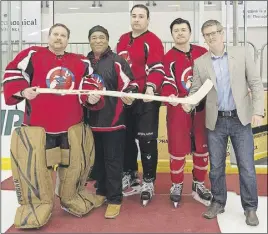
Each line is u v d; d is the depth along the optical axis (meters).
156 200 2.98
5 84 2.31
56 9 4.91
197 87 2.52
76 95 2.46
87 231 2.37
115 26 4.61
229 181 3.48
